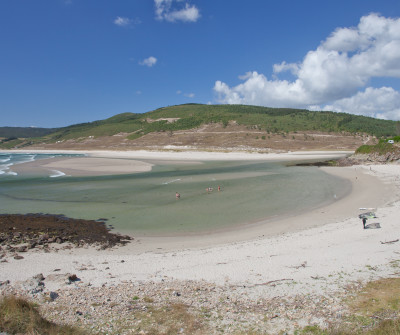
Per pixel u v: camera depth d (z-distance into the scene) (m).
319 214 26.33
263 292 12.23
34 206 30.91
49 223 25.09
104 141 178.00
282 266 14.96
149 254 18.11
